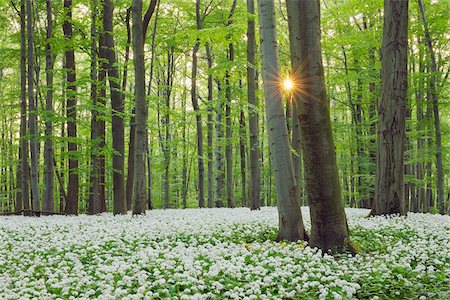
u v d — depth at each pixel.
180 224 11.61
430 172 27.44
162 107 21.23
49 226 11.89
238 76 20.27
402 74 13.36
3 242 9.45
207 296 5.26
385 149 13.47
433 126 24.61
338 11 22.03
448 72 24.50
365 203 30.61
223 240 9.38
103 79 19.17
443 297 5.31
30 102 16.61
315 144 8.12
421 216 13.55
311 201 8.33
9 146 36.41
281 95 9.40
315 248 7.89
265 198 40.84
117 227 11.37
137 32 14.99
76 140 16.92
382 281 5.85
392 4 13.43
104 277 6.18
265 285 5.76
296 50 8.08
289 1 8.20
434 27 20.31
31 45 16.67
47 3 17.61
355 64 26.28
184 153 36.34
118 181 17.20
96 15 18.59
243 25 17.25
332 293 5.43
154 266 6.74
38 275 6.69
